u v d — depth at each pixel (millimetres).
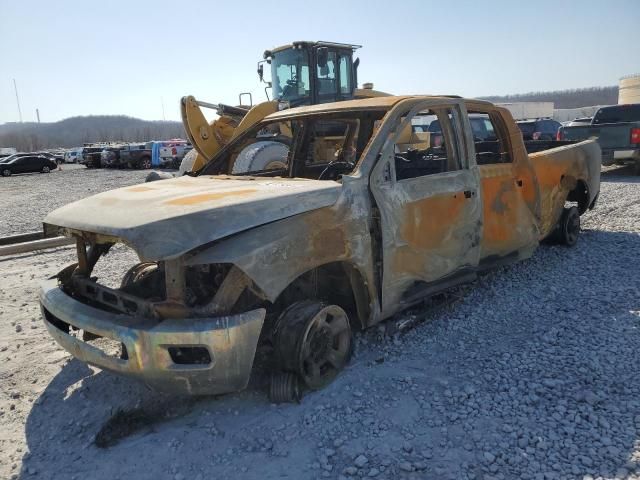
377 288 3955
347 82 11969
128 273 4562
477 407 3332
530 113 42125
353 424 3230
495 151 6324
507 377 3674
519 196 5391
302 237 3400
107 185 23469
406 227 4094
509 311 4898
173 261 3119
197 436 3217
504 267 6219
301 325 3475
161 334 2979
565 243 6902
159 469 2949
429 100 4465
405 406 3391
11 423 3520
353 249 3729
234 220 3180
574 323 4508
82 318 3297
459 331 4512
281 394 3475
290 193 3500
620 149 13148
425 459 2875
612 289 5273
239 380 3133
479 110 5043
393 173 4062
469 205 4699
